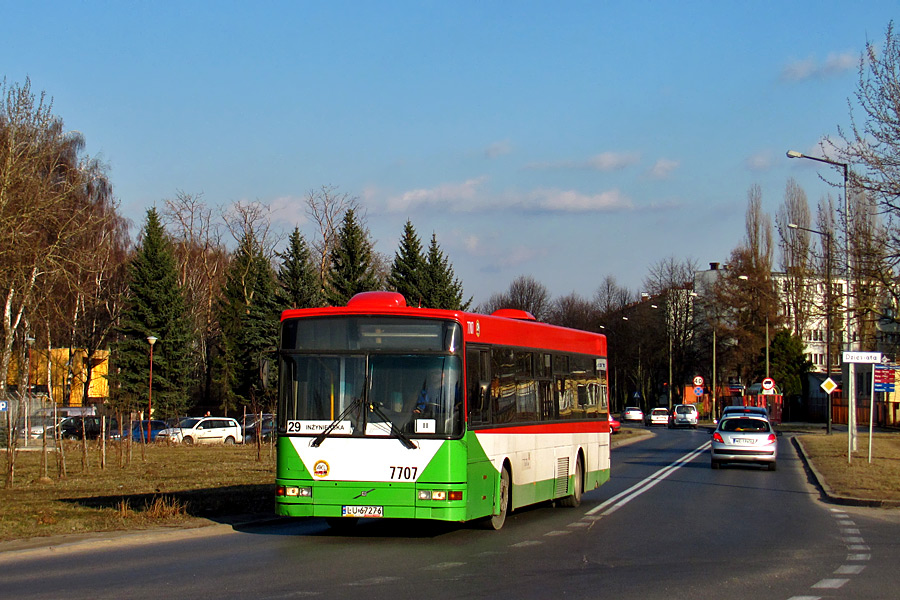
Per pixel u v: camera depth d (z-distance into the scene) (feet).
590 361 64.59
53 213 131.54
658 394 335.67
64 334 190.39
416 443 41.24
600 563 36.35
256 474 80.43
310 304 187.32
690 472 90.99
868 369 227.40
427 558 37.47
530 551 39.60
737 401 268.82
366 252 188.55
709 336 264.31
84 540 41.63
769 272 250.57
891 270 93.86
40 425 137.90
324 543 42.11
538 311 374.02
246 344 195.21
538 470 52.21
